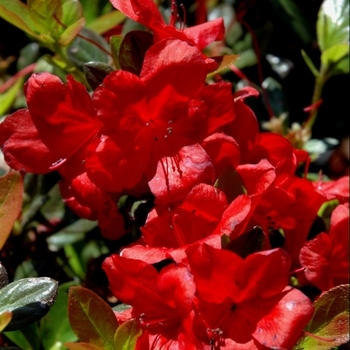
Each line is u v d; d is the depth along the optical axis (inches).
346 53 26.0
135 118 21.5
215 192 21.0
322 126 28.8
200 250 20.3
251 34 27.9
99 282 25.0
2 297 20.5
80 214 23.0
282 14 27.6
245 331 20.6
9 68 29.1
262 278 20.4
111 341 20.9
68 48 24.7
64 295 23.0
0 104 27.0
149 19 21.6
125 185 21.6
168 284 20.2
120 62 22.7
